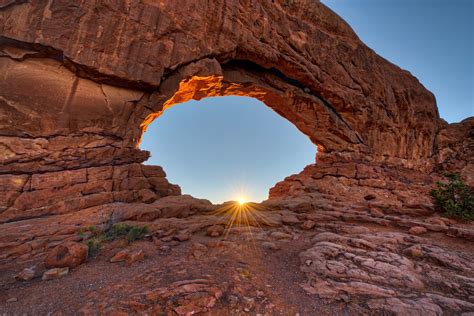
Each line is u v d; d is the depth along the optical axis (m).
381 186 17.62
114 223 7.89
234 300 4.27
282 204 11.88
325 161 20.08
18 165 8.53
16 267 5.34
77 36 9.66
